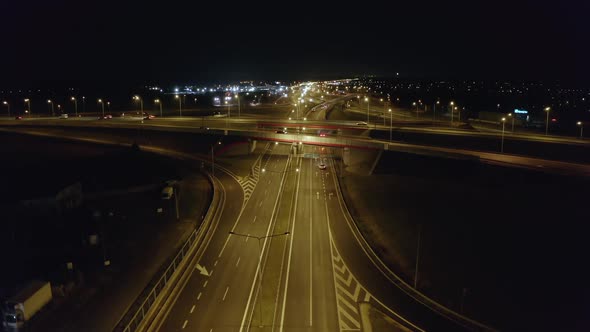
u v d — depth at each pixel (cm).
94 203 7338
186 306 4362
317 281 4916
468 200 7681
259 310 4319
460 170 8575
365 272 5162
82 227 6244
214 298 4525
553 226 6500
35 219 6234
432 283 5025
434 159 9050
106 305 4284
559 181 7125
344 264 5353
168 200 7606
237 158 11138
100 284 4694
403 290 4788
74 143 11644
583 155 8912
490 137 10119
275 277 4991
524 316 4478
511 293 4919
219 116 16188
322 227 6550
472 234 6425
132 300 4388
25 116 16300
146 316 4119
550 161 7538
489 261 5647
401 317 4262
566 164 7350
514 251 5903
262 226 6550
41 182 7475
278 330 3994
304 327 4047
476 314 4422
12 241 5669
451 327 4138
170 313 4234
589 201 6812
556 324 4375
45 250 5491
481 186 8138
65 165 9269
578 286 5078
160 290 4584
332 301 4506
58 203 6475
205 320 4128
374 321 4169
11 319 3912
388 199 7962
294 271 5144
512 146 9762
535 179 7406
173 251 5581
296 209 7344
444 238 6309
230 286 4775
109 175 8862
